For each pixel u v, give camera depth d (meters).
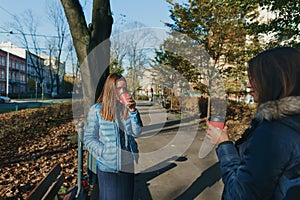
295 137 0.92
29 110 14.21
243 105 9.67
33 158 5.36
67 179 4.14
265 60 1.06
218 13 9.16
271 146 0.92
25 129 8.78
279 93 1.00
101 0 4.80
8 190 3.66
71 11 4.69
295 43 5.27
